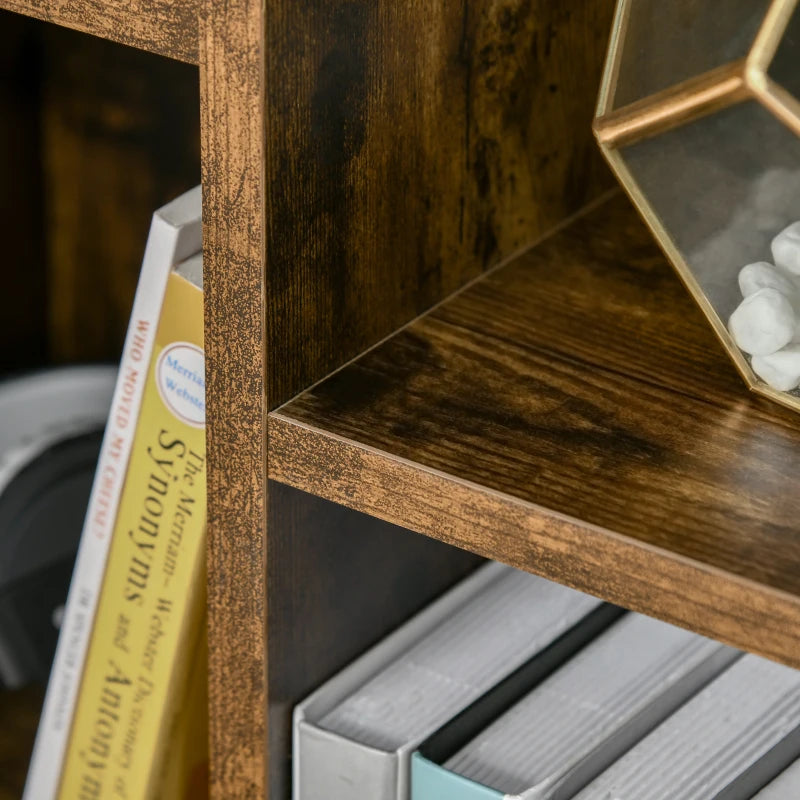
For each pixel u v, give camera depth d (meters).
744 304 0.41
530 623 0.56
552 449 0.41
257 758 0.50
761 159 0.37
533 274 0.53
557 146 0.54
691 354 0.47
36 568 0.73
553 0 0.50
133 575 0.54
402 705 0.51
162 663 0.54
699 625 0.36
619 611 0.57
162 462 0.51
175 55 0.39
